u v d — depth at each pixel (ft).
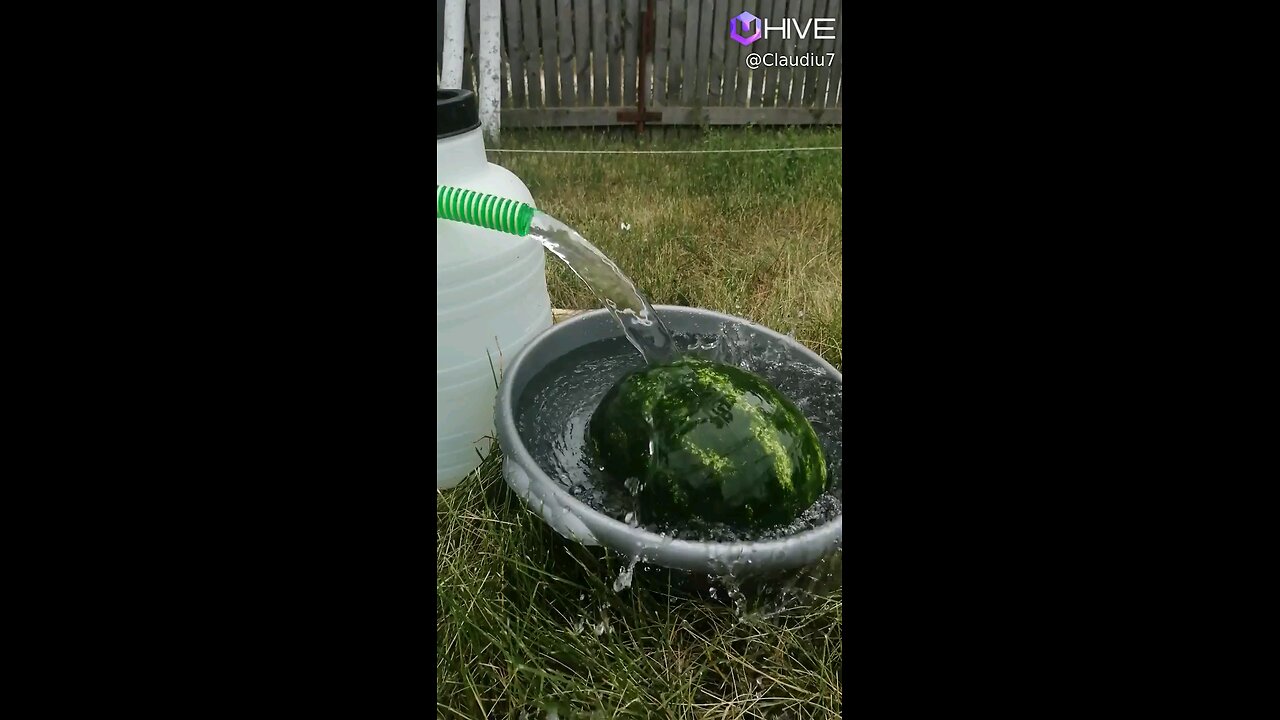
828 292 6.15
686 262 6.77
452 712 3.28
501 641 3.56
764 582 3.55
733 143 8.48
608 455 4.07
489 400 4.50
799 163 7.98
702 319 4.96
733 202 7.50
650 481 3.78
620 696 3.37
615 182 7.93
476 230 4.17
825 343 5.68
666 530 3.72
